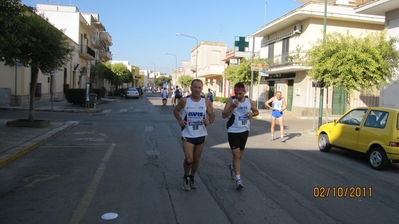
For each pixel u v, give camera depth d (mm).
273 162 8555
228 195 5715
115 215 4703
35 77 13039
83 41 41781
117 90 55844
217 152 9633
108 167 7516
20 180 6355
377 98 24844
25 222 4410
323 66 13281
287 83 27453
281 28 28406
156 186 6133
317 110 23969
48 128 12977
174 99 31875
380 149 8125
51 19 37875
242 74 28719
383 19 24141
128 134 12883
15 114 18016
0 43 7285
